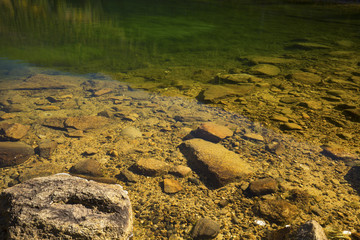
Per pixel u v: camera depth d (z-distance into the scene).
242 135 3.70
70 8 15.26
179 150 3.38
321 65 6.60
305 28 11.67
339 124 3.97
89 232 1.85
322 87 5.29
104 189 2.08
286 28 11.65
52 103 4.56
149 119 4.13
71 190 2.01
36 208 1.88
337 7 19.95
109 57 7.41
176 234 2.24
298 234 2.07
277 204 2.52
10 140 3.44
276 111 4.39
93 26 10.95
